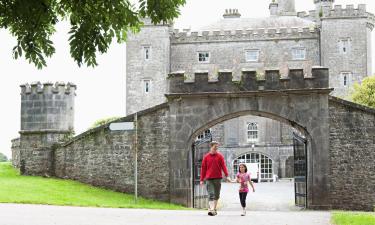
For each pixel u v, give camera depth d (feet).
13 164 97.60
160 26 162.20
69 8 21.76
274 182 141.69
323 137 60.59
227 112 62.13
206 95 62.39
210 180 43.11
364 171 60.29
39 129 73.82
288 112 61.21
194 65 164.96
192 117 62.80
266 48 162.81
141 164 64.23
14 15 20.48
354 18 157.99
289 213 48.98
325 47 158.10
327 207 59.88
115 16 21.18
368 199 60.03
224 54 164.25
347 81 157.17
